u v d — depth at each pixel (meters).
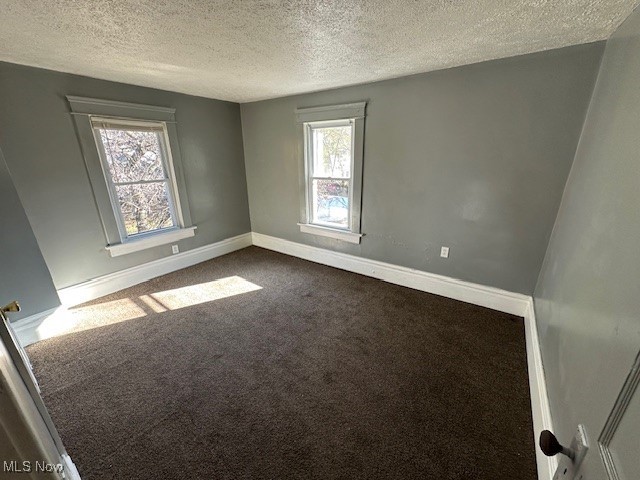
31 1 1.21
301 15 1.37
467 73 2.22
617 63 1.42
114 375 1.83
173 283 3.15
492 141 2.24
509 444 1.39
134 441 1.41
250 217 4.34
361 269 3.38
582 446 0.74
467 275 2.67
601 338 0.87
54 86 2.32
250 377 1.82
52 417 1.53
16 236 2.03
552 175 2.06
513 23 1.47
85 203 2.64
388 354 2.02
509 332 2.25
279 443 1.40
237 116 3.82
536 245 2.25
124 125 2.78
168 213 3.36
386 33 1.58
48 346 2.11
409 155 2.68
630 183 0.92
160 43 1.71
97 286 2.82
